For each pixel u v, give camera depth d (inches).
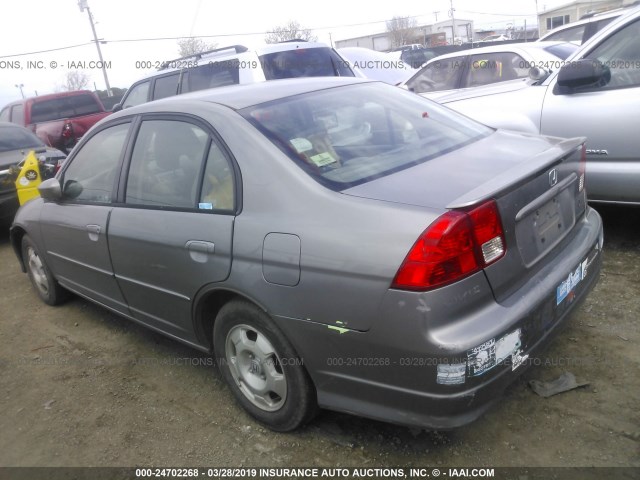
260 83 139.4
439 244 84.4
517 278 95.3
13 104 498.9
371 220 91.1
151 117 134.7
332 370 97.7
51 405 134.9
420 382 87.9
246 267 104.3
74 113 487.2
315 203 98.2
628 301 144.9
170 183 124.9
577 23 379.2
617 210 207.9
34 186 268.5
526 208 96.9
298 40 338.0
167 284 125.0
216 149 115.1
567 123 180.1
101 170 147.7
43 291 195.2
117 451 115.6
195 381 137.9
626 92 168.4
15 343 170.2
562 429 105.1
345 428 113.0
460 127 132.5
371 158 110.1
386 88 144.1
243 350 113.7
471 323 86.9
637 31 170.9
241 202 107.5
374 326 89.1
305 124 116.0
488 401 89.9
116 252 137.7
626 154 168.1
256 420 118.4
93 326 175.3
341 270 91.1
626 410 107.5
